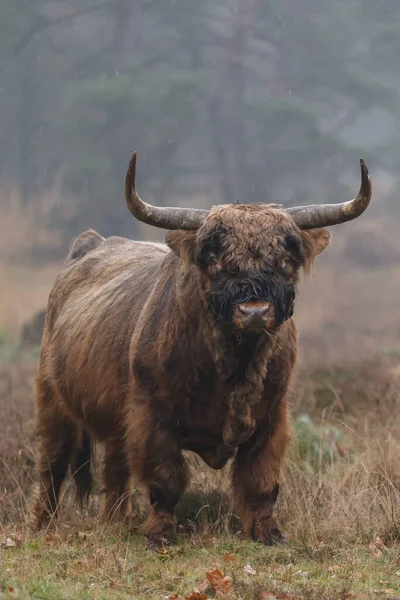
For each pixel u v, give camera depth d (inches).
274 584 812.6
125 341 1039.0
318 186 6264.8
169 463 976.3
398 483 1103.0
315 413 1475.1
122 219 5959.6
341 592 794.2
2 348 2709.2
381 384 1568.7
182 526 1035.3
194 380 951.0
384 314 3700.8
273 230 895.1
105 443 1110.4
